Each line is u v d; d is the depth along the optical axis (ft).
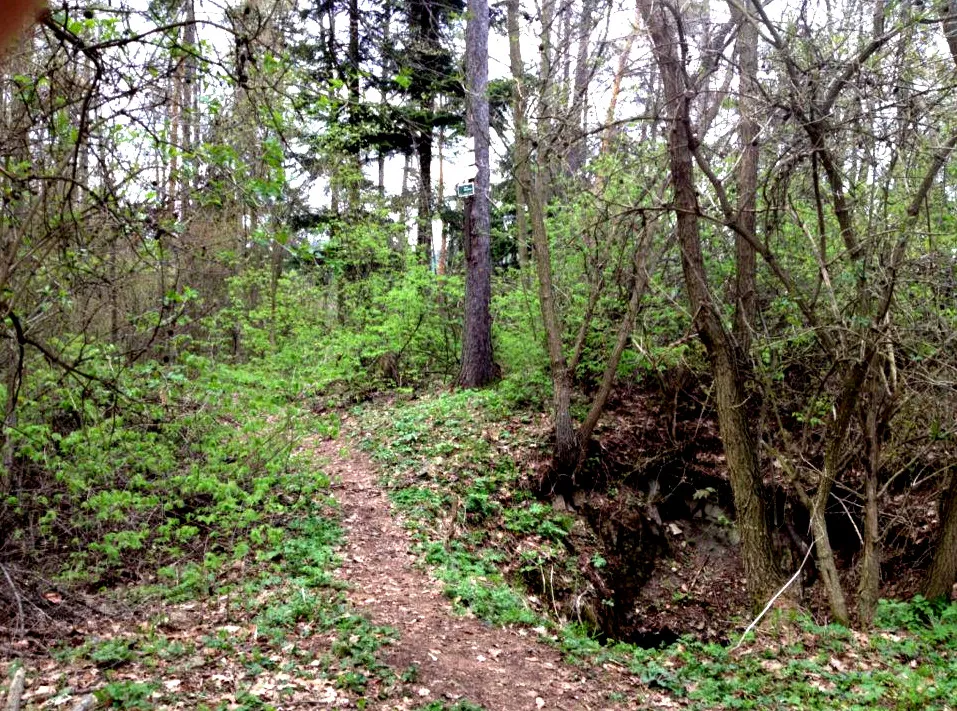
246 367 32.76
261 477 27.73
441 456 37.09
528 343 42.98
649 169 35.53
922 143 23.43
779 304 32.30
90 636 19.47
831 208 30.32
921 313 25.94
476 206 45.88
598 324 39.96
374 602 23.34
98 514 23.65
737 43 30.12
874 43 22.31
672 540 36.70
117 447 24.58
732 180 32.01
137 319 20.79
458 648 21.12
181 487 25.73
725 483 37.83
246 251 28.96
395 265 53.93
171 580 24.21
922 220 26.96
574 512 35.70
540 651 22.50
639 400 42.70
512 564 30.86
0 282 12.27
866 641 24.29
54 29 9.86
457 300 53.11
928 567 29.01
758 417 35.14
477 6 41.81
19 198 12.31
